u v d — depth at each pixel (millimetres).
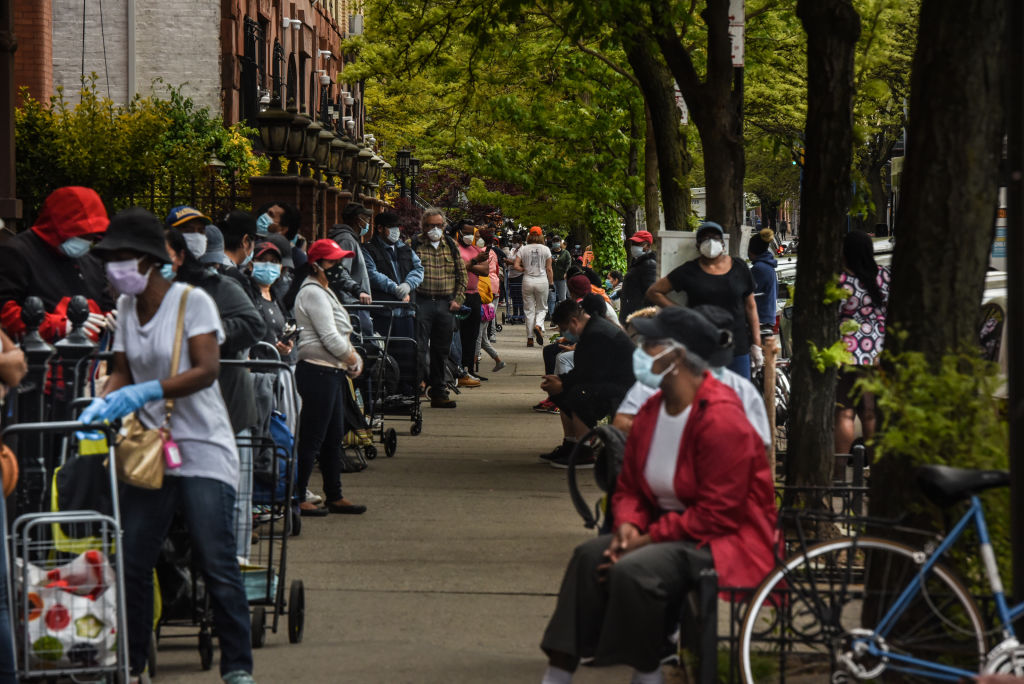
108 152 50344
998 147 14797
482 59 52125
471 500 28688
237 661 15570
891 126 71938
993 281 35531
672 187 36250
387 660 17359
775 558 13891
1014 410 12148
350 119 121562
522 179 62531
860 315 25609
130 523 15227
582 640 14742
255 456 19266
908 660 13180
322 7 130625
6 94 43188
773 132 33688
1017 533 12180
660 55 36938
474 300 53406
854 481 21344
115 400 14438
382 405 35312
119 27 83625
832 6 21172
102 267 21750
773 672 13617
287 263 27734
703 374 14641
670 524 14344
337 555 23438
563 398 32812
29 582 14492
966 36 14602
